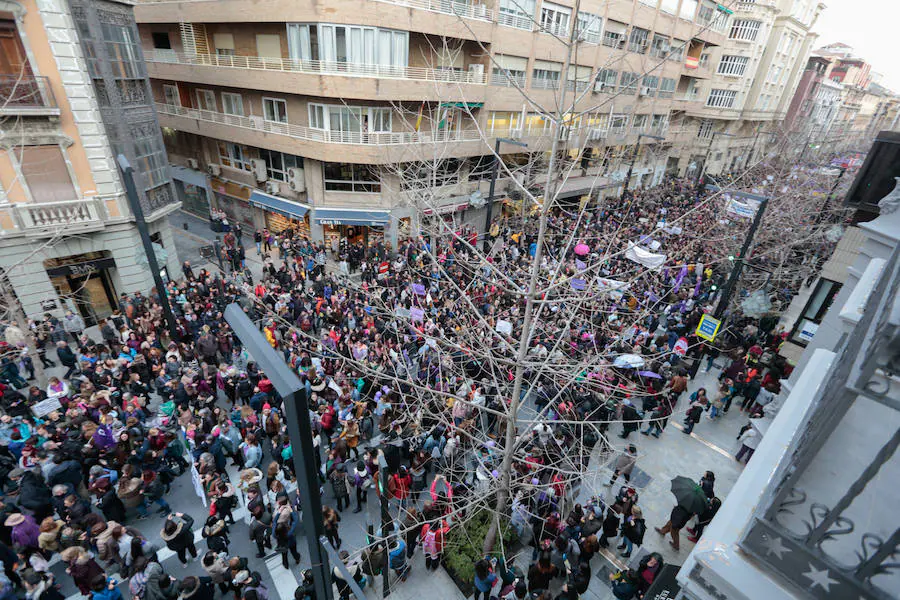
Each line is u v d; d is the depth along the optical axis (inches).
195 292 657.6
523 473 382.3
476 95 940.6
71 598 314.2
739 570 96.3
